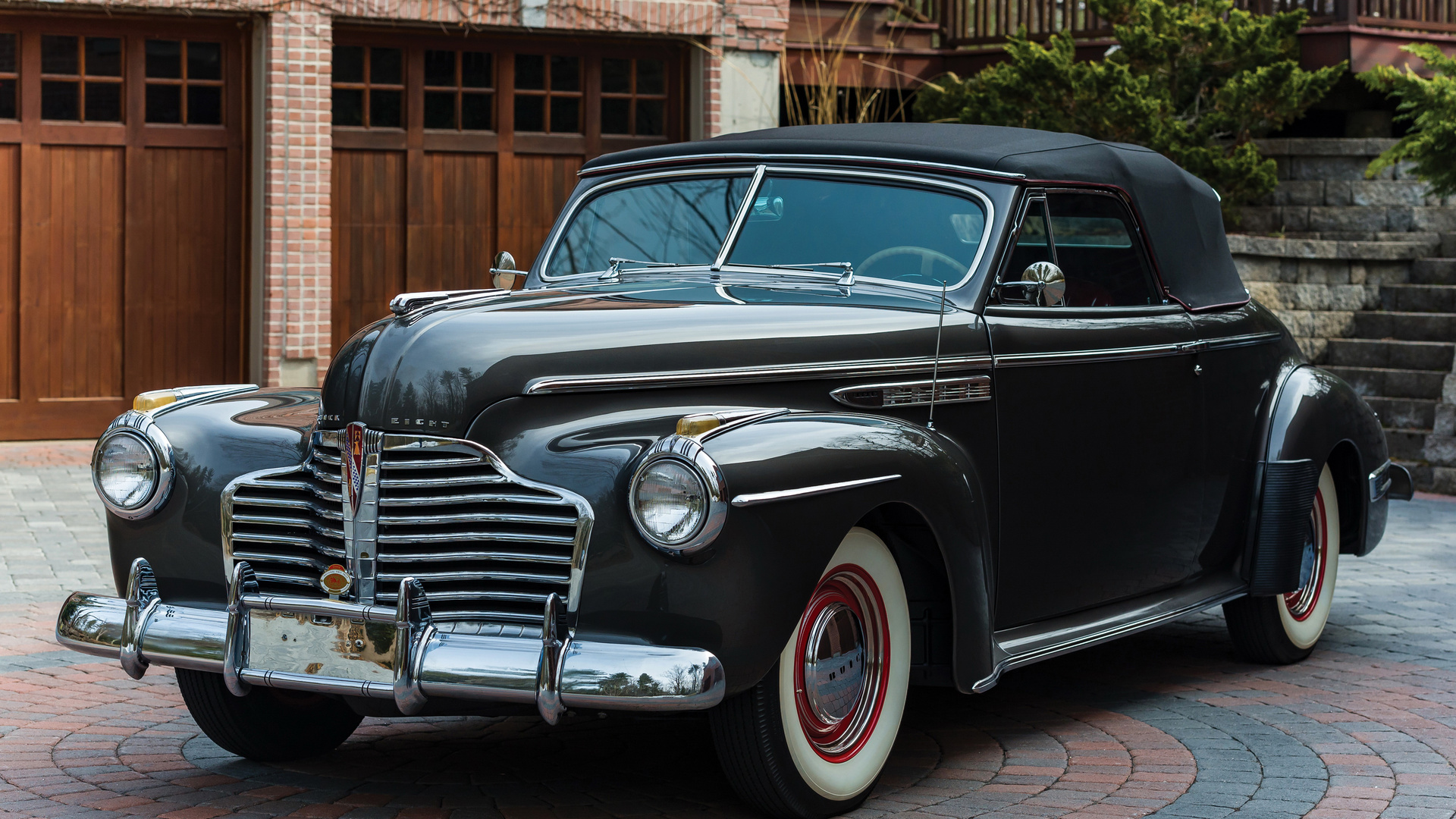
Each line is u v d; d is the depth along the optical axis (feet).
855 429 12.88
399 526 12.23
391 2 40.55
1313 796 13.92
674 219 16.79
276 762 15.03
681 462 11.57
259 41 39.88
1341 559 27.07
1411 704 17.60
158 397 13.89
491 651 11.71
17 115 38.47
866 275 15.47
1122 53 45.93
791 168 16.43
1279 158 48.52
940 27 52.31
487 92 42.80
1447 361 38.81
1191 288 18.06
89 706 16.94
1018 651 14.82
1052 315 15.66
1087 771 14.79
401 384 12.26
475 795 13.85
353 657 12.12
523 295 14.03
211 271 40.57
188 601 13.33
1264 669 19.51
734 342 13.25
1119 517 16.47
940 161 15.81
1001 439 14.93
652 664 11.43
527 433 12.30
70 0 37.91
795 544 12.08
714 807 13.50
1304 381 19.52
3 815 13.04
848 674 13.30
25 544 26.23
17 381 38.88
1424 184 47.55
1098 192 16.76
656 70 44.88
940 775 14.66
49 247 39.01
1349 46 47.96
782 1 45.34
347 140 41.37
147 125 39.65
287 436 13.25
